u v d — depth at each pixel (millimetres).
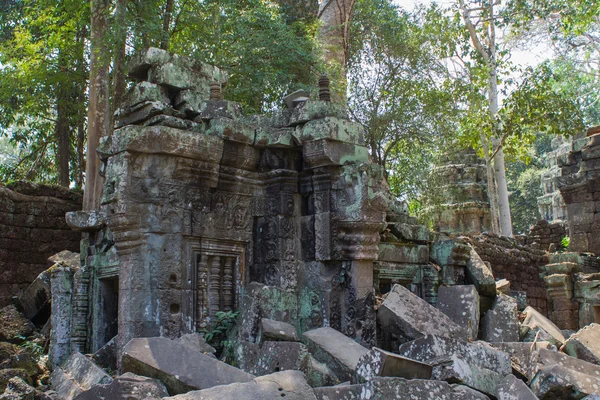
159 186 6473
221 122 6953
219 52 14094
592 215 20781
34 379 7004
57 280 8000
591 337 7238
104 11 13898
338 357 5609
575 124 21078
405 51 18516
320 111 7277
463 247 8977
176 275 6449
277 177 7289
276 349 5285
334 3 15320
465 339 6336
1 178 19578
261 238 7293
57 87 17328
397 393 4480
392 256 8445
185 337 5770
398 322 6262
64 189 14188
